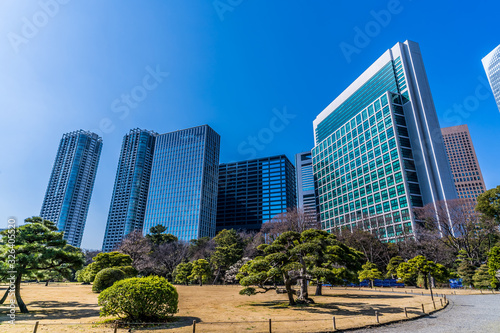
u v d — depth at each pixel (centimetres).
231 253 6272
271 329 1274
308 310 1894
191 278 5731
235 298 2756
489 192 4719
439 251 5244
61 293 3033
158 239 8406
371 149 10869
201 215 14862
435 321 1566
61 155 16062
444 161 8981
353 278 2609
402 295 3130
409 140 9900
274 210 16962
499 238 5000
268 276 2053
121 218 17162
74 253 1933
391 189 9494
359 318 1580
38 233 1908
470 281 4069
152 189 16412
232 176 19200
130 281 1444
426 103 9969
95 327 1266
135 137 19550
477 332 1287
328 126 15525
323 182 13825
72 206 14825
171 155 17012
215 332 1204
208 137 17088
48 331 1163
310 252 2127
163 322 1398
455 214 5725
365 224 10044
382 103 10694
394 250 6191
